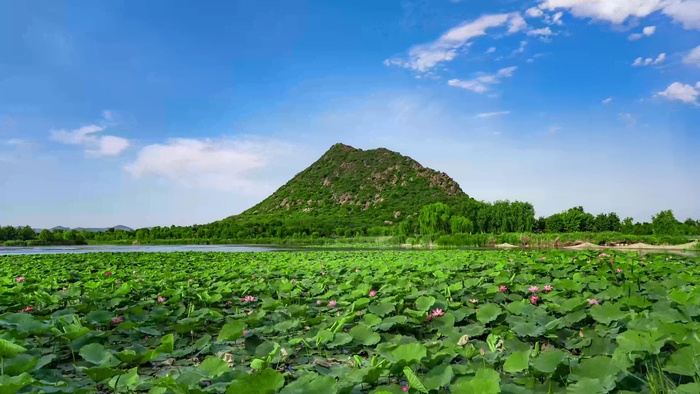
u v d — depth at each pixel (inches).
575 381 123.6
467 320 223.8
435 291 276.5
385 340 175.9
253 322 197.2
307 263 534.0
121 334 213.2
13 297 255.8
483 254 600.7
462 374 125.7
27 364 126.6
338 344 164.1
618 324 170.6
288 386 112.5
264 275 393.1
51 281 344.8
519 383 128.3
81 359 176.7
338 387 116.2
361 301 221.8
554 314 209.2
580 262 424.8
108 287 328.2
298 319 220.5
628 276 293.6
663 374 123.3
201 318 219.3
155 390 118.0
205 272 411.8
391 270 401.1
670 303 205.0
